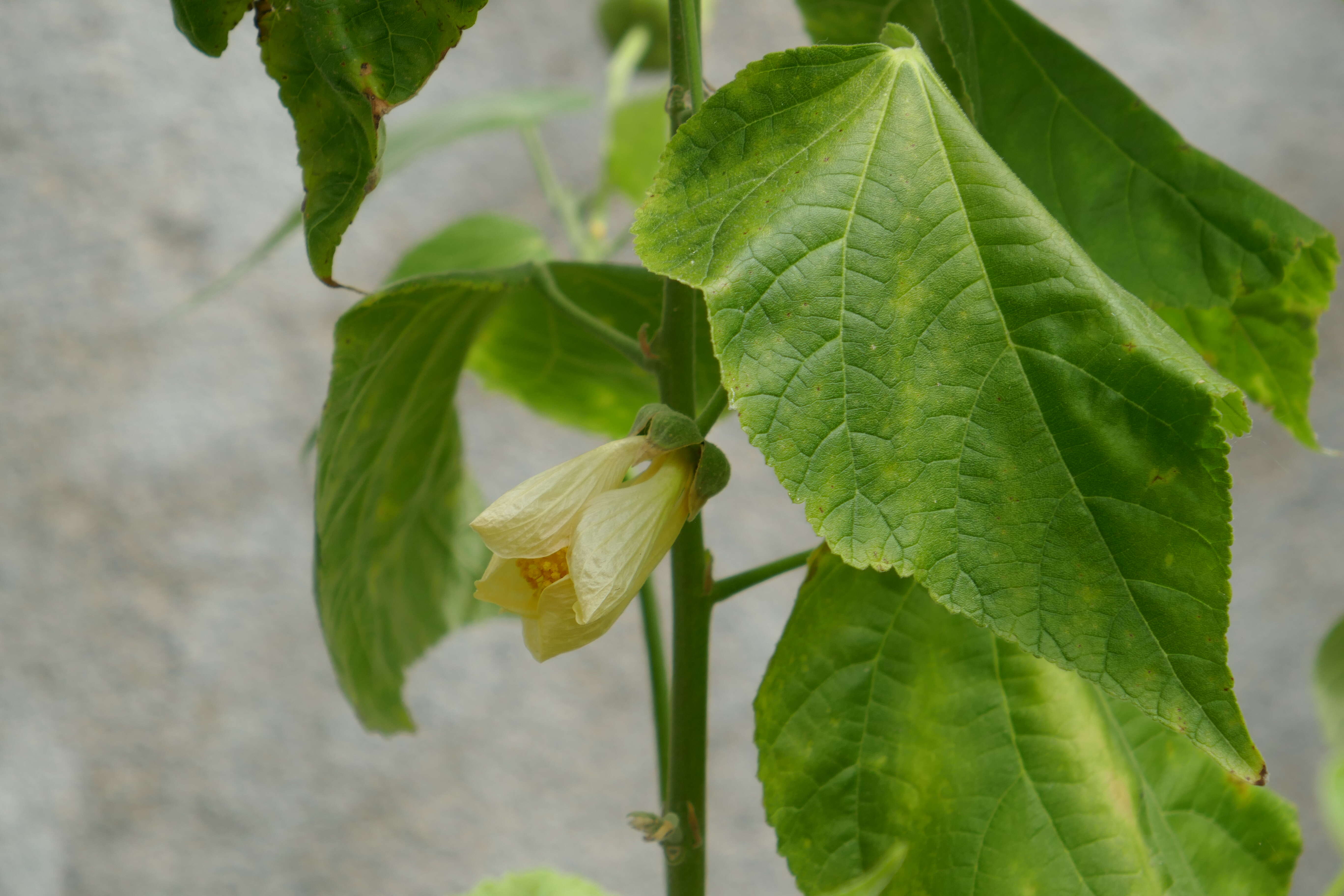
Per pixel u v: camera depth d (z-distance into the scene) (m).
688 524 0.63
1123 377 0.56
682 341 0.63
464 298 0.67
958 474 0.57
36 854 1.55
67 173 1.57
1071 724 0.63
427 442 0.71
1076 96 0.66
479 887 0.73
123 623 1.58
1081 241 0.66
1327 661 0.81
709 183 0.58
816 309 0.57
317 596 0.66
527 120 0.96
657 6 1.08
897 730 0.63
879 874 0.59
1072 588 0.56
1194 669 0.56
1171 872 0.63
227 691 1.61
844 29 0.68
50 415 1.57
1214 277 0.65
